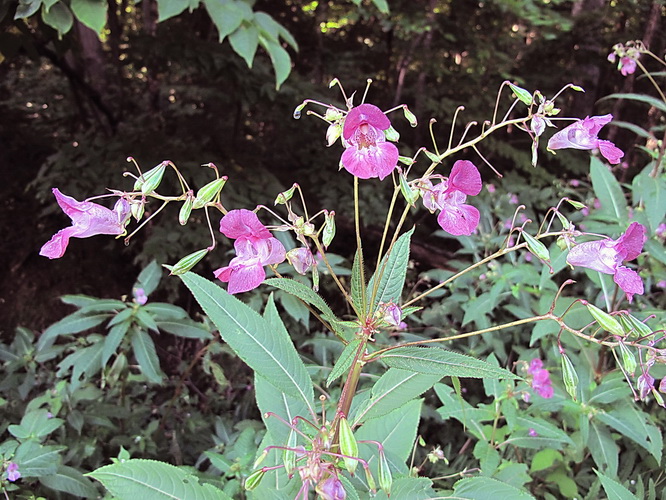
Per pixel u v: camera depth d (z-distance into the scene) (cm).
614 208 301
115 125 657
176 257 504
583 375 278
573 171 703
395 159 135
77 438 314
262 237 143
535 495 279
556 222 488
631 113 857
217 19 276
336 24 855
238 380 445
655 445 251
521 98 151
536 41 773
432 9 658
